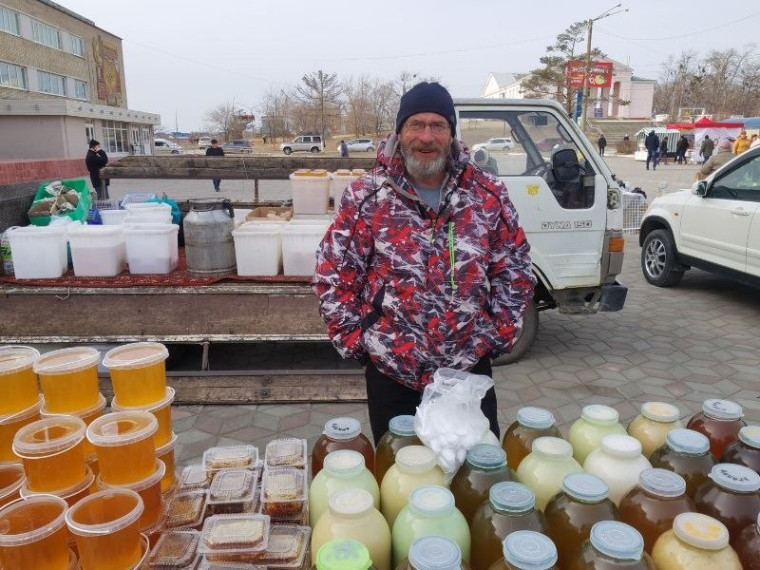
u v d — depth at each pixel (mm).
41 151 24797
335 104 67000
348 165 5535
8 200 4484
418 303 1973
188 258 4051
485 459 1547
